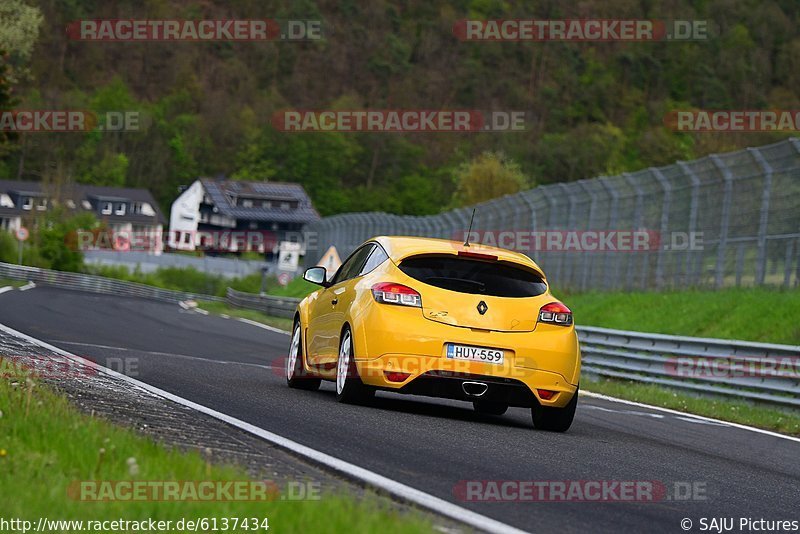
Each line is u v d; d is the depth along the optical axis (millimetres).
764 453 34625
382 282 34812
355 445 26562
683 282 89062
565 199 105562
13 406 23859
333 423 30547
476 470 24391
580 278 105062
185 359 53750
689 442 35812
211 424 28156
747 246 81188
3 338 52875
